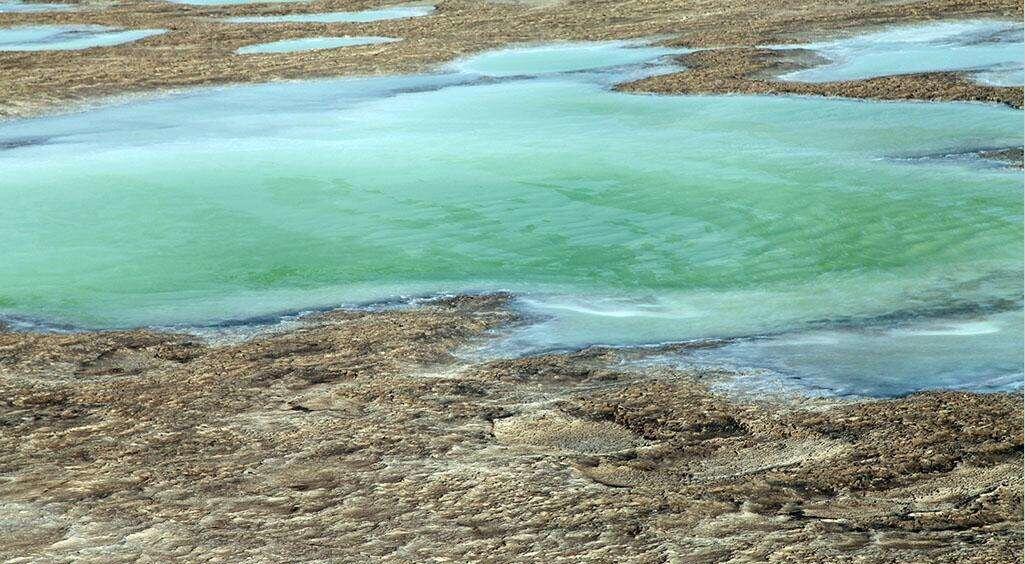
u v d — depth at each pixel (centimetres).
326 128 2053
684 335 1067
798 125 1922
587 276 1262
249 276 1304
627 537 654
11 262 1379
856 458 766
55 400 945
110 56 3036
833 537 643
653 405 887
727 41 2820
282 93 2444
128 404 930
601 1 3659
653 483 743
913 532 646
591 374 966
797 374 944
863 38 2758
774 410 866
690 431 834
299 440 834
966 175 1562
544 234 1405
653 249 1336
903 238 1324
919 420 824
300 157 1820
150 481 769
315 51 2977
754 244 1336
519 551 641
